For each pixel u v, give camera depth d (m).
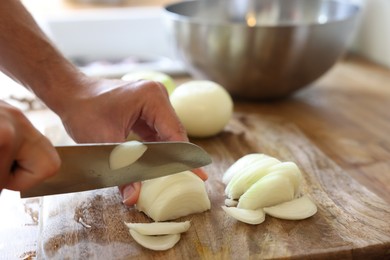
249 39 0.67
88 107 0.48
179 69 0.85
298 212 0.44
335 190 0.49
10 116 0.35
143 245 0.41
